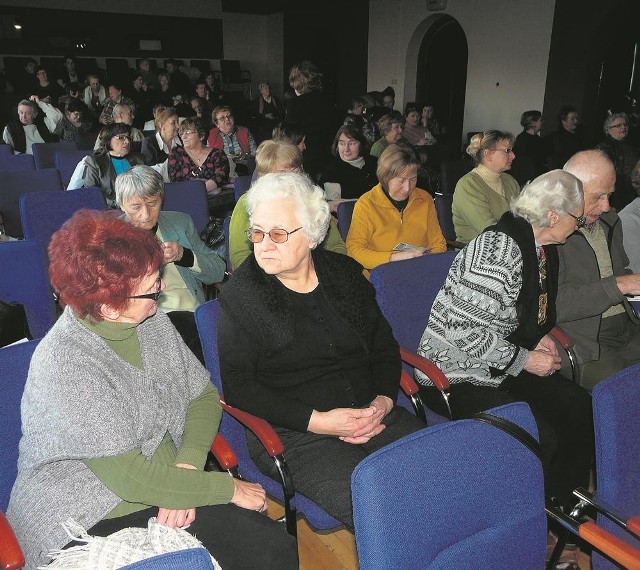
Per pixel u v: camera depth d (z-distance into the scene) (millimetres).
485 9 9586
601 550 1202
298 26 13766
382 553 1023
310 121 4801
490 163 3293
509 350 1899
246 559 1333
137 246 1271
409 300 2199
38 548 1229
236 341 1652
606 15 8000
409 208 2963
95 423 1240
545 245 1991
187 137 4477
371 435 1653
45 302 2270
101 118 7309
